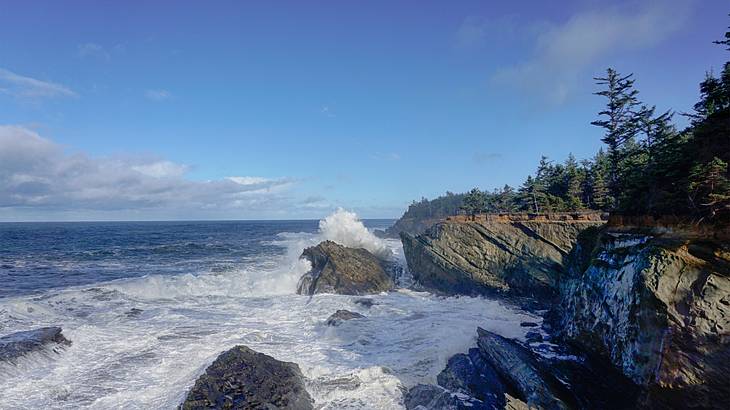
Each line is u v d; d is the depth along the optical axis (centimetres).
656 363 1293
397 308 2967
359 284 3584
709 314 1229
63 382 1605
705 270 1284
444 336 2183
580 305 1856
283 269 4097
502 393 1562
